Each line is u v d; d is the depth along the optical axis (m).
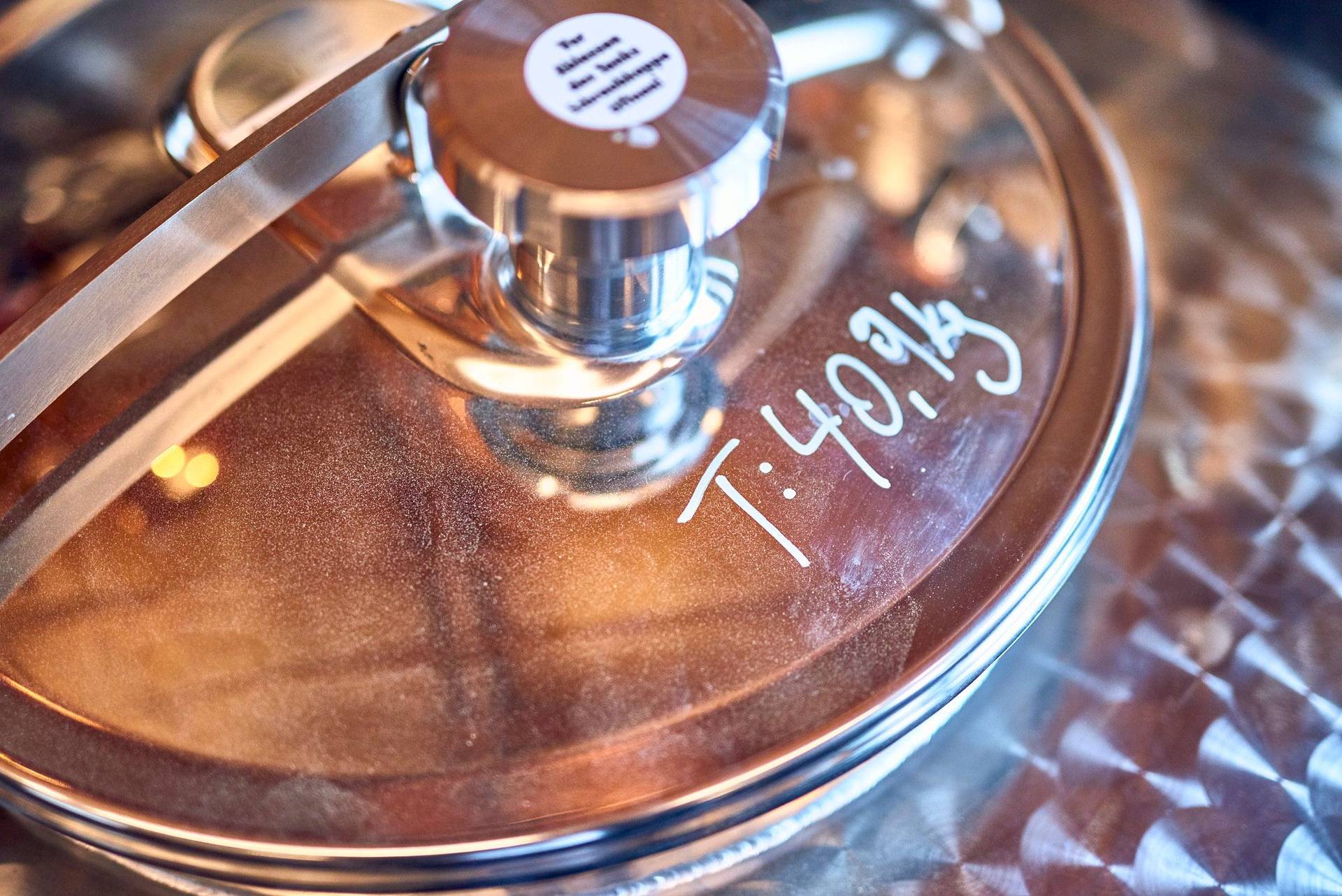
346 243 0.34
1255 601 0.37
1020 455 0.33
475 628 0.30
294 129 0.32
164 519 0.31
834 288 0.35
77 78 0.38
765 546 0.31
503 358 0.33
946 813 0.34
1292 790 0.35
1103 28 0.47
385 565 0.31
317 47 0.36
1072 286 0.35
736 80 0.29
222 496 0.32
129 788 0.29
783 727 0.30
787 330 0.34
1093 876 0.34
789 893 0.33
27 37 0.38
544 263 0.31
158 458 0.32
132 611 0.31
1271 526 0.38
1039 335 0.35
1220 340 0.41
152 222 0.31
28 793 0.29
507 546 0.31
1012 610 0.31
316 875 0.29
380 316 0.33
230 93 0.36
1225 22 0.47
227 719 0.30
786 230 0.36
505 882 0.29
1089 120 0.38
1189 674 0.36
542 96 0.29
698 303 0.34
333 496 0.32
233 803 0.29
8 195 0.36
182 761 0.29
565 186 0.28
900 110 0.38
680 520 0.32
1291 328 0.41
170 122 0.36
